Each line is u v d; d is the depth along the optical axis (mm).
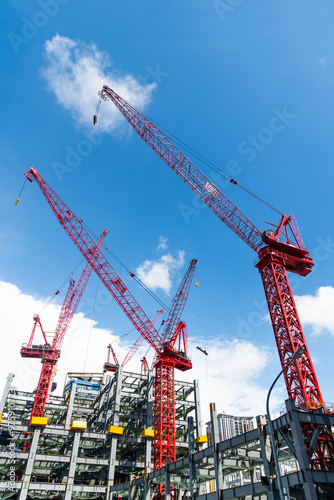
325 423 46000
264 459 47438
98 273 104188
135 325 108875
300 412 45375
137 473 108250
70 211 103750
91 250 103750
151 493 85750
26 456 98812
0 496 99875
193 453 64875
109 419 117188
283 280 83938
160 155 95438
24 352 118250
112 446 105750
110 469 102500
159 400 106750
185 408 122125
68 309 129500
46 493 108938
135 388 127125
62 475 108062
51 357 117625
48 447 121500
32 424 101875
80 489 97875
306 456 41844
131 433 121938
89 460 102938
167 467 73625
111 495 99000
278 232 90375
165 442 102688
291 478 42469
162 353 111375
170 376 110312
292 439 46562
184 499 90500
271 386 29766
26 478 95000
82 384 158500
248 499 57000
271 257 84812
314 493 39125
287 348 75500
